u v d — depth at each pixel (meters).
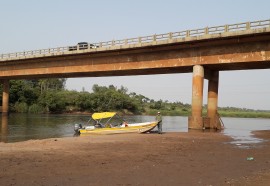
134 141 23.64
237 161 15.51
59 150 17.92
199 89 36.66
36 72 56.84
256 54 33.28
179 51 38.62
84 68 49.03
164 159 15.72
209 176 11.99
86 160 14.95
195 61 37.19
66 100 106.75
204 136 29.31
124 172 12.50
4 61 61.31
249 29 31.98
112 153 17.34
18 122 51.50
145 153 17.64
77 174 11.98
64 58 51.56
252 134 34.03
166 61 39.69
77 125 31.66
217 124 40.41
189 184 10.76
